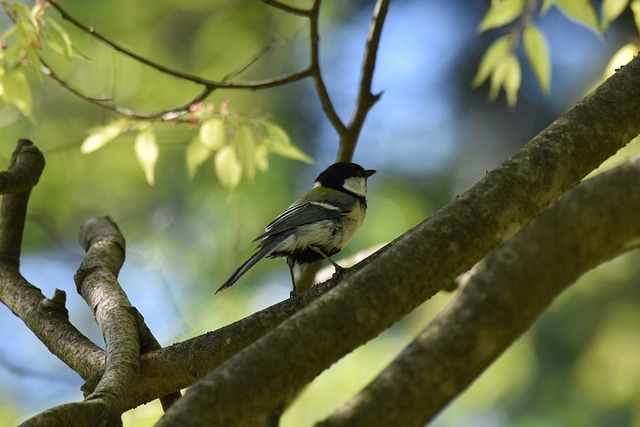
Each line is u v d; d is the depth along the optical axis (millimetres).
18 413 12953
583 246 3145
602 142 4910
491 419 13914
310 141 17469
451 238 4223
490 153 19766
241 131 8531
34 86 14680
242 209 13336
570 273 3154
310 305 3875
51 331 6551
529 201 4500
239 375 3547
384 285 3961
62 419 4590
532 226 3195
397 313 3984
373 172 9812
